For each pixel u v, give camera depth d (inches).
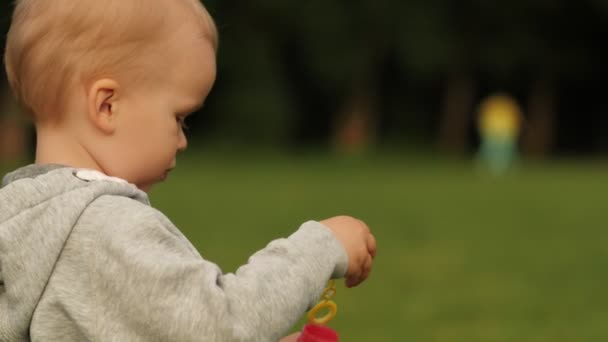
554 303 283.6
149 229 77.5
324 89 1363.2
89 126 83.5
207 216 482.6
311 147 1379.2
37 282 77.8
